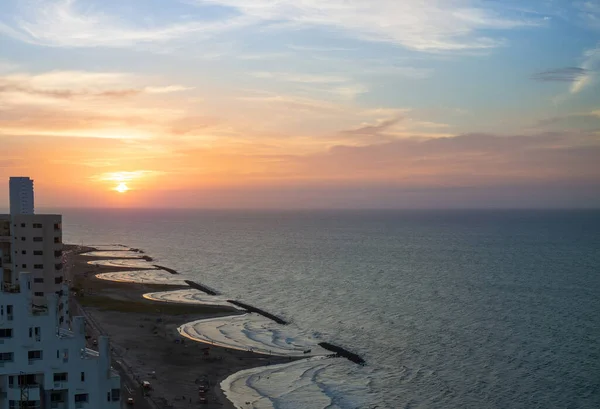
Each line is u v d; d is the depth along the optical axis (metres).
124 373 136.88
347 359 154.25
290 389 130.25
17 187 143.88
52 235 129.12
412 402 123.06
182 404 118.75
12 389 75.19
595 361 152.25
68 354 77.19
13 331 74.94
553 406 121.12
